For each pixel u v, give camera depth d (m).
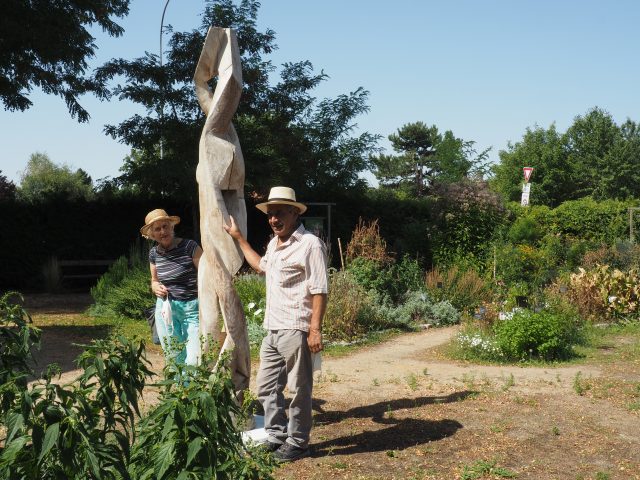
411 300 13.48
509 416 6.10
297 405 4.84
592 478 4.59
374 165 22.47
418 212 21.52
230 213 5.30
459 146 72.12
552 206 51.75
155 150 18.97
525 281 15.99
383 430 5.63
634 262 17.53
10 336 2.71
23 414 2.12
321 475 4.54
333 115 21.09
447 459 4.92
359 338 11.00
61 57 17.34
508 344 9.17
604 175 58.84
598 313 12.90
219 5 18.12
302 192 19.98
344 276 12.40
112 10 19.19
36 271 19.70
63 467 2.15
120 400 2.40
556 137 52.19
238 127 18.45
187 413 2.35
